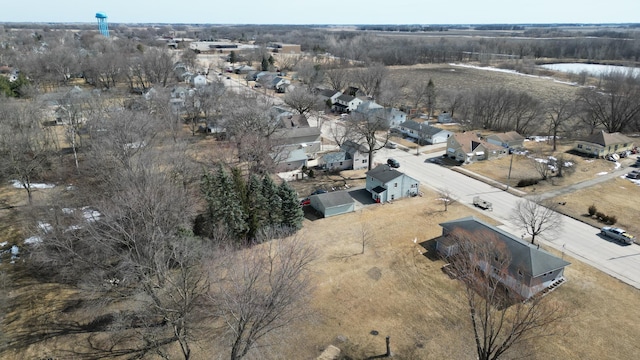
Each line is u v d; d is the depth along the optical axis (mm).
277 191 43094
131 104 74938
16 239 41625
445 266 37344
